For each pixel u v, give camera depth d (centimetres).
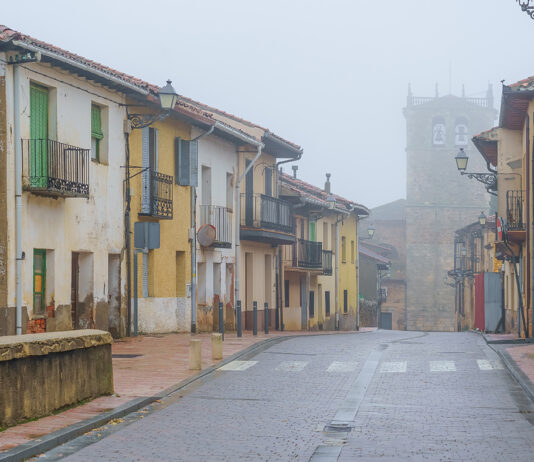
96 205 2253
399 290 9031
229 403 1311
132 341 2278
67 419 1097
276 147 3662
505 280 4003
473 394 1404
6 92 1842
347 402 1327
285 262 3950
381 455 939
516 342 2472
